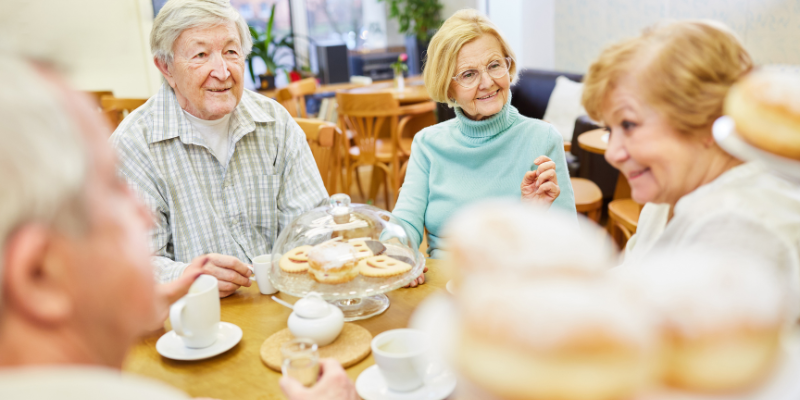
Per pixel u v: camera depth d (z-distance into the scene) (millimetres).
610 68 635
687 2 3775
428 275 1213
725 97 584
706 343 209
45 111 308
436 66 1604
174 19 1405
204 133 1556
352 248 1084
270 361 880
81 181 321
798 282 516
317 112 5406
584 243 204
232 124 1566
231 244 1550
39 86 314
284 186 1647
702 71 585
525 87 4617
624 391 185
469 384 200
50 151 304
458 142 1674
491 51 1559
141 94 4812
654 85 604
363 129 3816
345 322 1017
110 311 351
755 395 222
